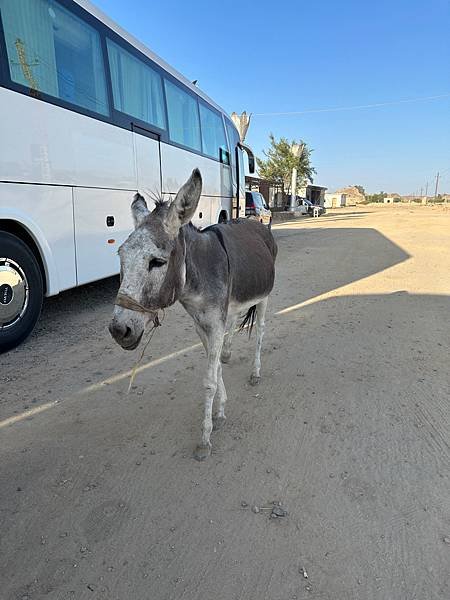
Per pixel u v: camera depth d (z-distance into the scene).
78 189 5.33
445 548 2.18
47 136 4.79
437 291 7.66
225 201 10.53
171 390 3.83
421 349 4.86
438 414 3.47
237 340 5.09
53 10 4.82
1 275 4.38
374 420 3.37
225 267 2.96
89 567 2.07
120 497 2.54
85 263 5.59
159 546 2.20
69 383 3.94
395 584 1.99
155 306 2.33
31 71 4.55
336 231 19.41
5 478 2.67
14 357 4.52
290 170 39.84
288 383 4.00
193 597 1.93
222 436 3.16
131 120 6.29
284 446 3.04
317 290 7.75
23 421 3.30
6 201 4.35
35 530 2.29
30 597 1.92
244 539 2.24
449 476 2.72
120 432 3.19
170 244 2.34
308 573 2.04
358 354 4.70
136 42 6.48
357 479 2.69
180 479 2.70
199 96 8.72
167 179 7.40
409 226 21.58
